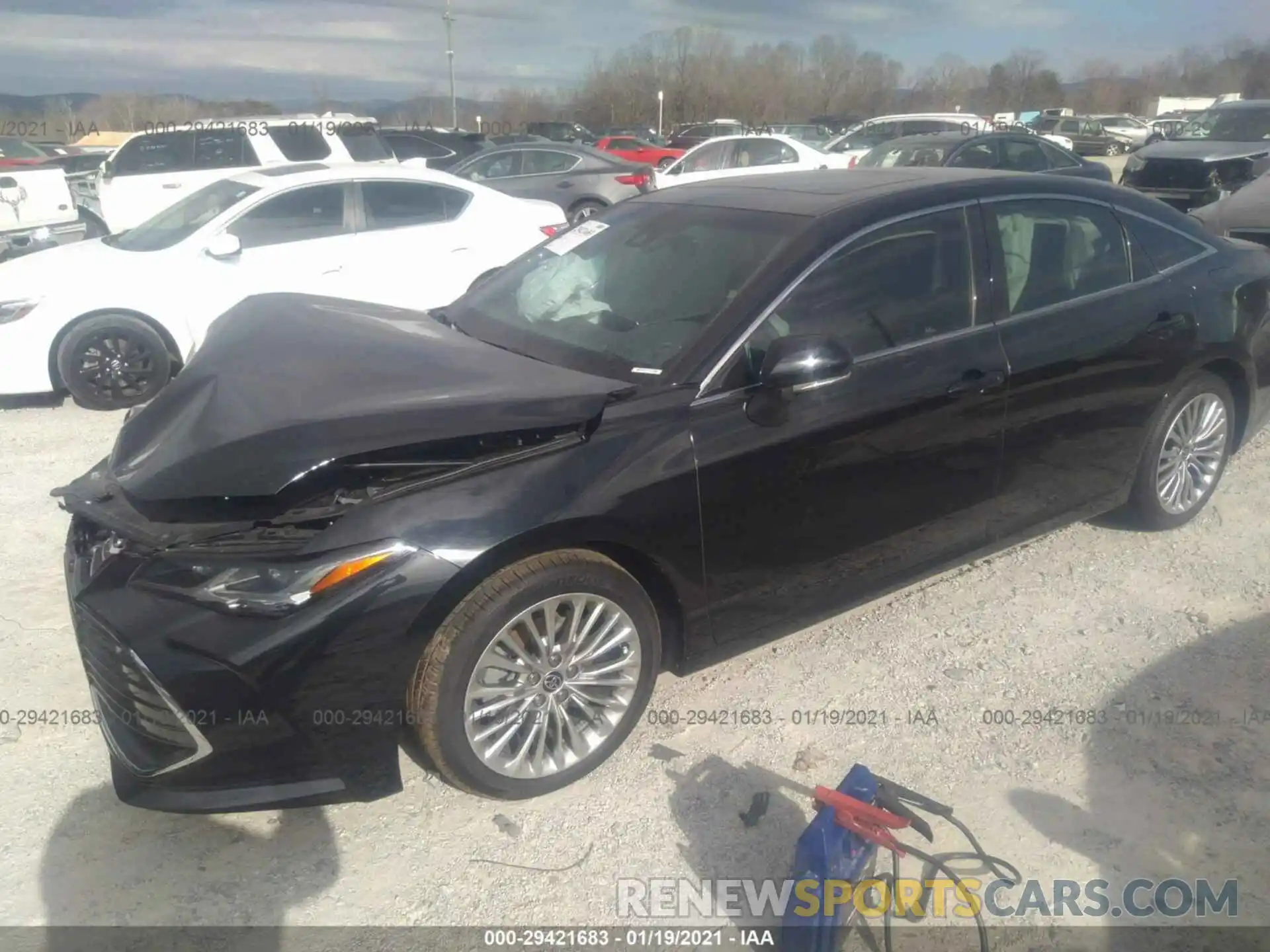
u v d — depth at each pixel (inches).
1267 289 177.6
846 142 815.7
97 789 119.5
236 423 112.7
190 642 99.3
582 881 105.1
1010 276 145.6
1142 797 114.8
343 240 292.5
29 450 239.8
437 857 108.7
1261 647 143.6
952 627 151.4
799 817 113.1
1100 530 181.8
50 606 161.6
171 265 274.8
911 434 133.8
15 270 275.3
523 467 109.6
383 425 108.3
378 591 100.5
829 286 130.5
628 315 136.1
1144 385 159.6
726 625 127.0
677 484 116.2
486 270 312.8
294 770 103.7
